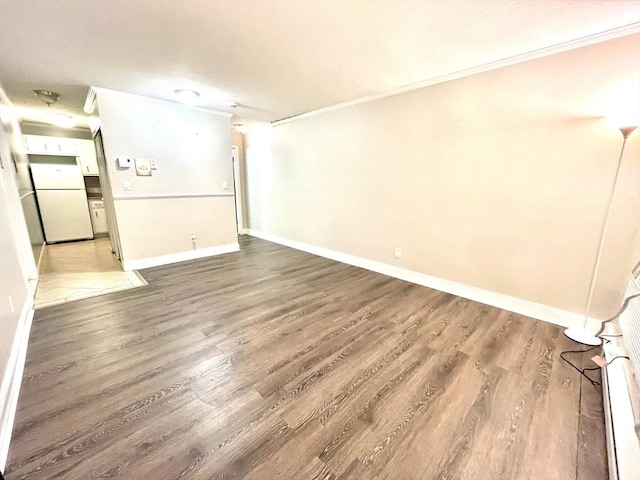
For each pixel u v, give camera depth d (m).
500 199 2.64
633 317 1.79
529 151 2.42
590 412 1.49
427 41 2.14
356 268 3.99
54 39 2.07
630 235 2.05
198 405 1.52
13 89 3.12
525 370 1.82
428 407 1.52
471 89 2.68
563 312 2.40
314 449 1.27
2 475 1.03
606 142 2.07
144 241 3.88
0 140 2.90
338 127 3.99
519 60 2.37
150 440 1.30
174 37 2.07
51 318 2.46
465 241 2.93
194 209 4.33
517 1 1.64
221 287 3.23
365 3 1.68
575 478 1.17
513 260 2.62
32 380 1.68
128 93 3.41
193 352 1.99
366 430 1.38
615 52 1.96
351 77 2.88
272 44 2.18
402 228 3.47
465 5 1.69
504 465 1.22
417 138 3.16
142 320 2.45
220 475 1.15
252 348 2.05
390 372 1.80
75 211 5.45
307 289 3.19
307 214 4.79
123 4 1.68
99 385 1.65
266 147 5.39
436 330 2.31
